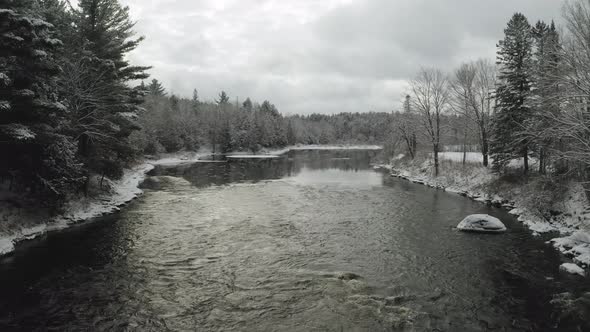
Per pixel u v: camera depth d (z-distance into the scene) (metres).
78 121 22.94
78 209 22.86
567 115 18.45
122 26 28.89
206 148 107.88
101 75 24.48
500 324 10.86
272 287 13.09
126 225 21.59
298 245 18.12
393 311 11.45
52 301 11.82
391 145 73.88
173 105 118.88
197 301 11.96
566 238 18.42
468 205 29.11
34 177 18.09
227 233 20.19
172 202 29.42
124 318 10.84
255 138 115.00
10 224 17.28
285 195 33.72
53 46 16.66
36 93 17.30
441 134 56.22
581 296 12.72
